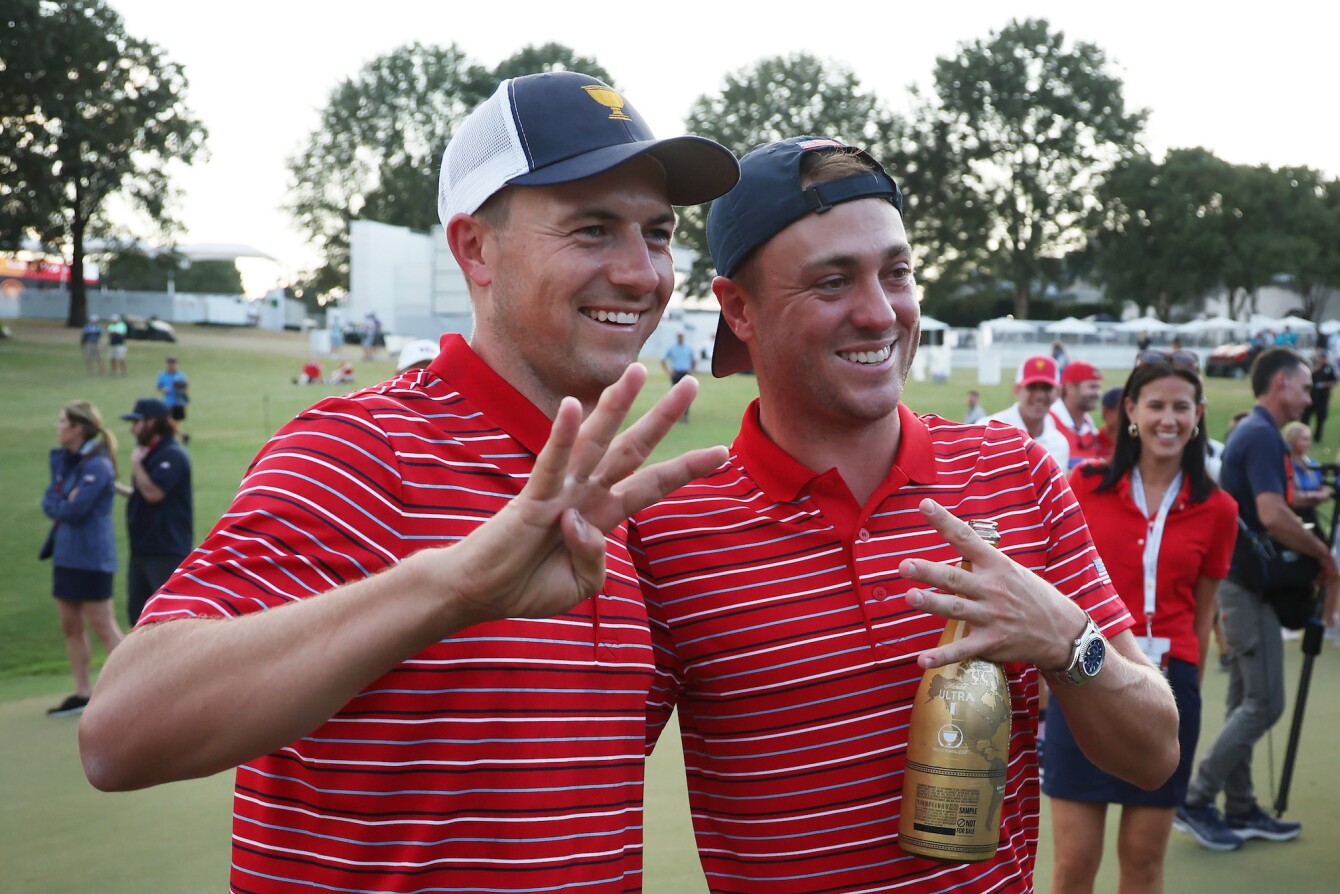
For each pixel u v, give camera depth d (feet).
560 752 4.49
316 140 211.82
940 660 4.84
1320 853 13.87
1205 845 14.12
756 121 217.36
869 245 5.49
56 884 13.00
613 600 4.90
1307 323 150.71
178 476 21.18
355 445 4.37
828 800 5.46
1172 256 199.21
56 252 160.04
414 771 4.25
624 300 4.87
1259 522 14.19
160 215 159.22
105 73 149.38
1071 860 9.96
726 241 5.84
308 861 4.27
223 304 178.09
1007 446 5.97
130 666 3.74
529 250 4.78
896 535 5.62
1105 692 5.18
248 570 3.99
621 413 3.76
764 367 5.81
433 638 3.75
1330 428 73.41
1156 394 11.28
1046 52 211.00
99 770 3.72
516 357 4.90
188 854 13.93
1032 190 210.18
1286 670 22.17
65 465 20.65
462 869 4.27
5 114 144.56
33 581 32.01
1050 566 5.84
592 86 4.95
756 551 5.62
